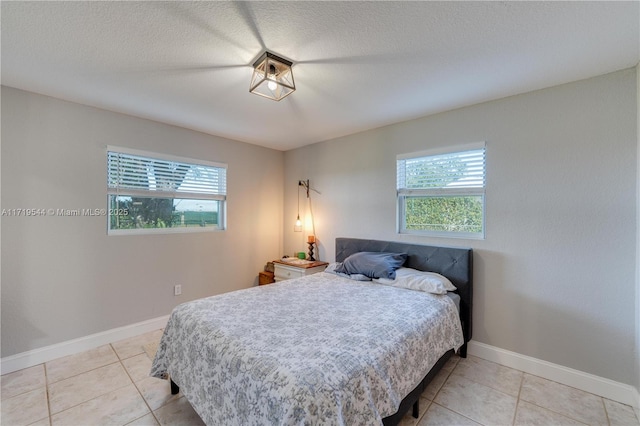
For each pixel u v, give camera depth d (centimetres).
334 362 126
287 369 119
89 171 262
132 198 295
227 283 369
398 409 145
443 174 277
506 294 238
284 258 398
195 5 136
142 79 211
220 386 139
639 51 171
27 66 192
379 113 278
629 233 189
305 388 108
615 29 151
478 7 137
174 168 324
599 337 199
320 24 150
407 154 297
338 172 366
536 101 224
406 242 297
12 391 198
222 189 368
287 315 182
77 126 255
